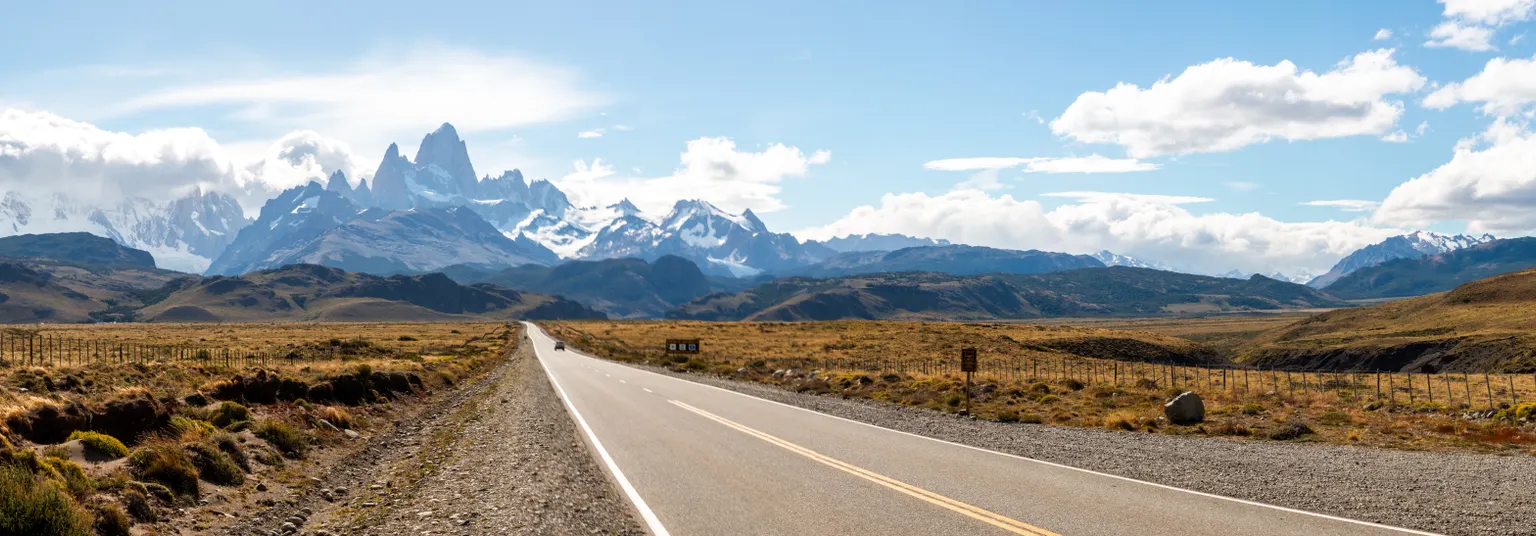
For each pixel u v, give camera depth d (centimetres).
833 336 12062
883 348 9725
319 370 3669
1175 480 1438
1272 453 1778
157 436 1543
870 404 3169
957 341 10512
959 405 3077
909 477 1474
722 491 1355
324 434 2055
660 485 1409
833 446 1883
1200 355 11294
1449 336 12588
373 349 7744
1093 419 2550
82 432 1396
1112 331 13312
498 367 6019
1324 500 1257
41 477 1042
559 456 1669
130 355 6359
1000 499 1278
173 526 1123
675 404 2988
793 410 2767
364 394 2811
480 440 1983
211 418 1900
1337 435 2177
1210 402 3039
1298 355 14662
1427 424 2292
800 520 1146
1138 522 1120
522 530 1032
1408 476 1465
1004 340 10681
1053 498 1284
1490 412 2425
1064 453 1770
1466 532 1054
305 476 1589
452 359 6341
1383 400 2831
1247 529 1077
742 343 10838
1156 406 2903
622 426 2289
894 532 1075
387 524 1132
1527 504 1210
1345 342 15588
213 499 1285
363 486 1507
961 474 1504
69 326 18500
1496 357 10550
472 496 1272
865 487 1381
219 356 6266
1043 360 8250
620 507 1241
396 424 2547
